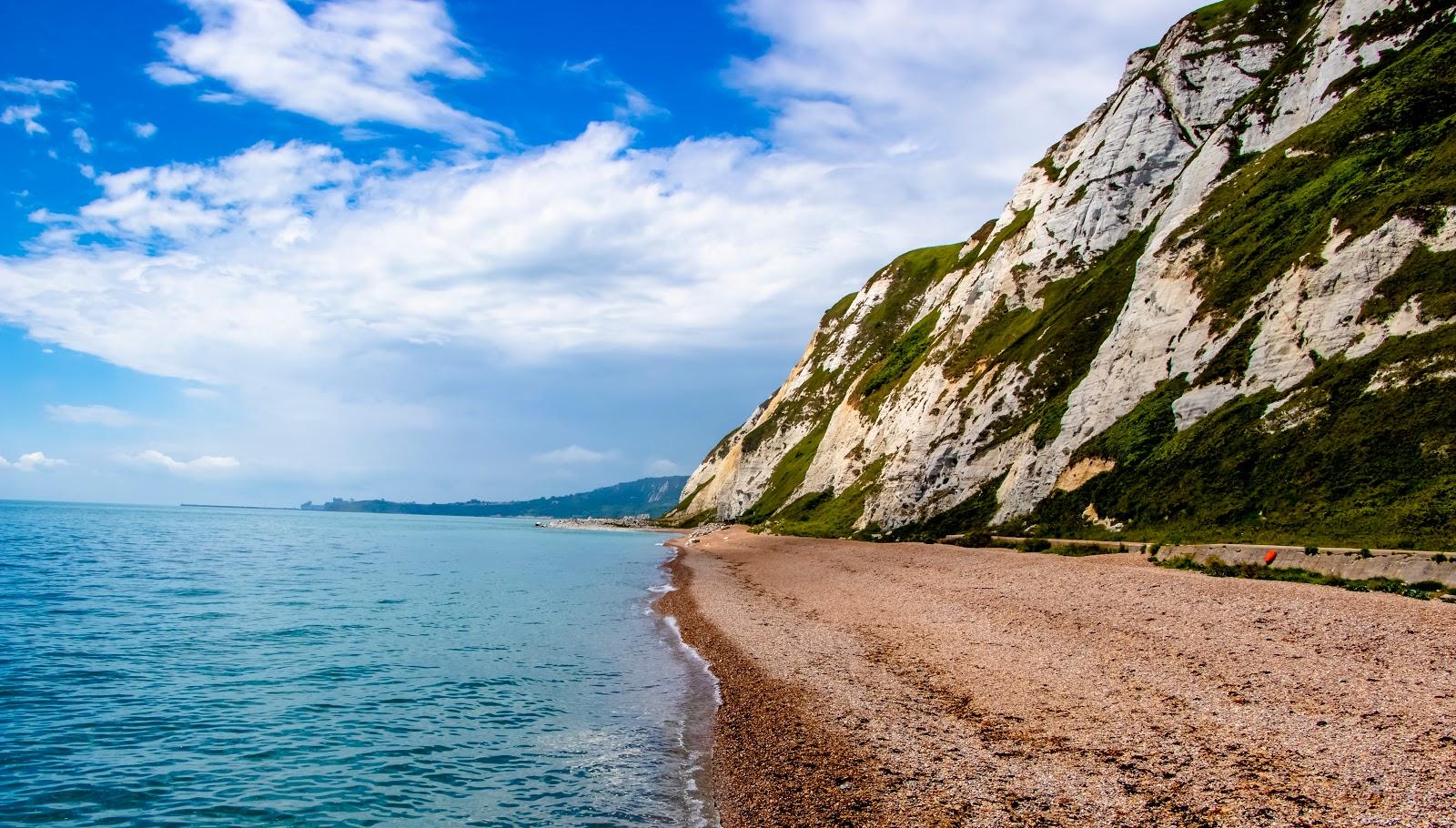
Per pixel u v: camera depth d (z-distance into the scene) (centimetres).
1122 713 1399
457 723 1706
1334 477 2667
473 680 2097
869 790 1173
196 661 2347
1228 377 3541
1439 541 2136
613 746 1534
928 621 2388
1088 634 1967
